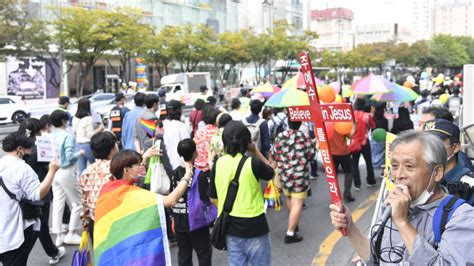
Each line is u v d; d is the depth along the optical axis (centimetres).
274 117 939
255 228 424
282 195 921
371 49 7262
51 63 3688
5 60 3083
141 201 364
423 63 8112
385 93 1047
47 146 480
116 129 1120
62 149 631
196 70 4750
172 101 755
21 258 472
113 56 3728
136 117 807
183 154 486
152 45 3797
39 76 3559
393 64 7056
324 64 5856
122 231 361
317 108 248
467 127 603
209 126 725
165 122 752
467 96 843
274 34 4828
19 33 2836
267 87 1367
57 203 655
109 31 3153
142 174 384
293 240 668
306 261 602
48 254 595
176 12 5041
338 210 253
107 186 373
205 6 5434
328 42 10181
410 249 202
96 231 369
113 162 377
